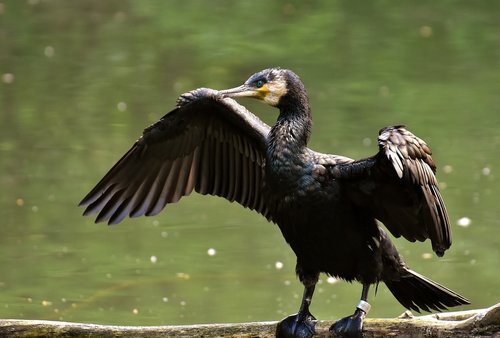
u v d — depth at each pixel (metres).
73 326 8.56
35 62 21.56
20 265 13.62
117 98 19.45
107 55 21.94
